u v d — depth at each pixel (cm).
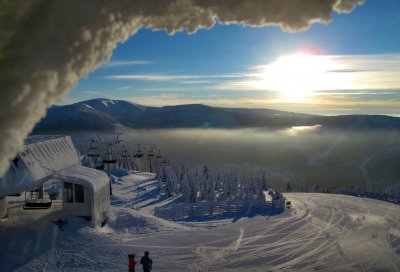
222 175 5828
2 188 1828
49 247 2114
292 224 3098
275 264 2102
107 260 2064
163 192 5172
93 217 2453
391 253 2309
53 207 2616
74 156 3133
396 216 3466
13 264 1944
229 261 2138
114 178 6078
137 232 2583
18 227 2238
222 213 3788
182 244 2400
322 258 2211
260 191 4591
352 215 3512
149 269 1828
